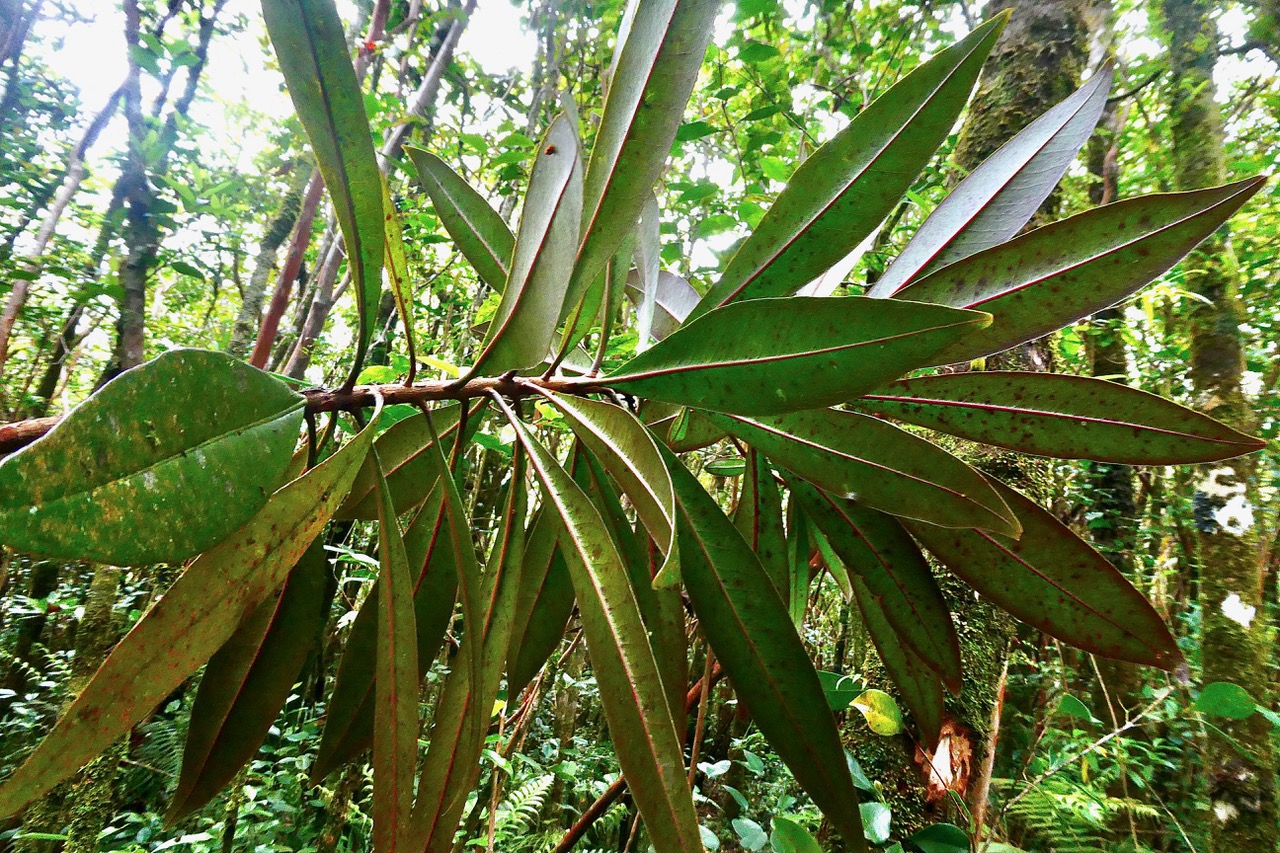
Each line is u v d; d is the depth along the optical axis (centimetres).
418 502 33
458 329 129
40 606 116
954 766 44
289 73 21
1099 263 28
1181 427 28
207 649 20
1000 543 32
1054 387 30
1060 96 68
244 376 19
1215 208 26
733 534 31
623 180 26
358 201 23
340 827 84
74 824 74
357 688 31
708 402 26
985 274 29
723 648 31
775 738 31
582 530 26
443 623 32
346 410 24
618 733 25
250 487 19
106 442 16
